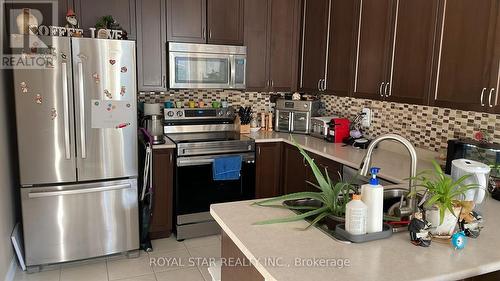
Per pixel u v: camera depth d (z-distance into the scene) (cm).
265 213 177
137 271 301
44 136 281
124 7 349
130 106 303
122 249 321
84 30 335
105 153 301
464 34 251
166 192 354
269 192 399
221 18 388
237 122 418
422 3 280
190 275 295
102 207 307
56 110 280
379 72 322
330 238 151
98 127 295
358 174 177
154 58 367
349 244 146
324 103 431
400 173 258
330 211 168
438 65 270
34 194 282
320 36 394
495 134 255
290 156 383
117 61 293
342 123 371
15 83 268
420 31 282
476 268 131
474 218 159
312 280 120
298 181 370
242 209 182
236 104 438
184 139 373
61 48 275
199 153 355
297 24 425
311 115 409
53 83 276
